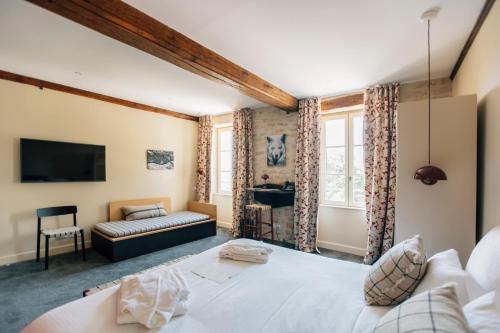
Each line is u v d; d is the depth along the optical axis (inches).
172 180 209.9
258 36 89.8
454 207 87.5
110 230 144.1
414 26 82.4
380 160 135.4
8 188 132.3
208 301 56.9
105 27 72.1
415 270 51.0
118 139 175.8
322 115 169.3
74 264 132.3
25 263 132.6
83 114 157.9
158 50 85.7
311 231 159.0
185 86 146.8
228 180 223.6
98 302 54.3
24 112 136.3
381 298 54.0
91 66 119.0
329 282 66.2
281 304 55.4
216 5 72.9
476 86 85.4
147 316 47.4
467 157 85.5
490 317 32.3
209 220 190.2
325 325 48.1
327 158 167.3
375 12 75.4
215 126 228.1
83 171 156.0
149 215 178.7
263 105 186.7
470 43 90.0
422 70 118.1
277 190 167.8
